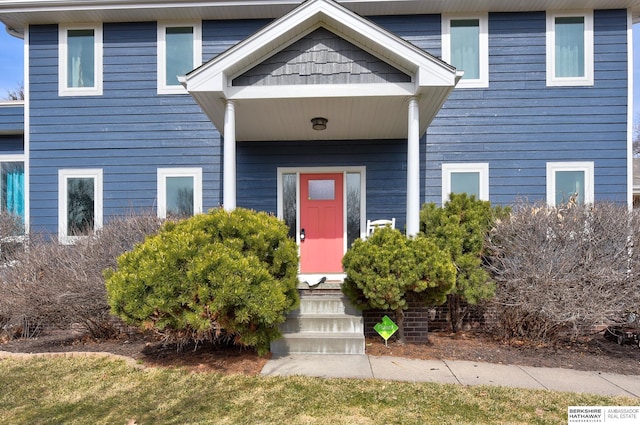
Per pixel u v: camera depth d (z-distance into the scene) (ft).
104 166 26.48
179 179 26.61
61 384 13.62
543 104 25.46
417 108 18.93
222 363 15.48
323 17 18.54
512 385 13.87
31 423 11.10
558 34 25.58
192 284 13.83
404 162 26.04
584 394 13.14
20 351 17.49
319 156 26.32
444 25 25.72
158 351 17.03
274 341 16.69
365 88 18.70
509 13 25.67
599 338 19.71
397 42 17.94
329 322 17.66
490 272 19.26
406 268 16.03
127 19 26.35
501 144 25.57
